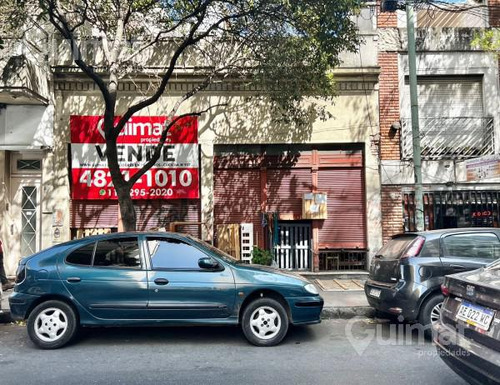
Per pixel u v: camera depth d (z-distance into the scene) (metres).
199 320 5.78
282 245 10.95
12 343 6.09
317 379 4.59
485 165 8.95
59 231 10.45
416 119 8.48
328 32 7.89
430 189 10.81
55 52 10.62
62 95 10.70
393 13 11.10
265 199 10.93
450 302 4.26
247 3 8.24
